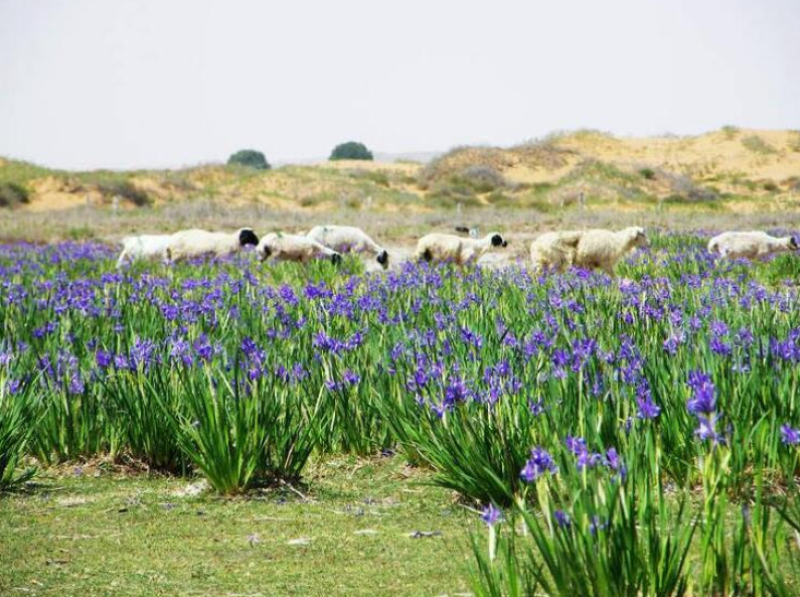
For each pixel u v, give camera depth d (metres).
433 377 26.83
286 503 25.33
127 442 29.80
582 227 128.38
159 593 18.95
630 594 15.84
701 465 21.17
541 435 23.94
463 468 24.22
